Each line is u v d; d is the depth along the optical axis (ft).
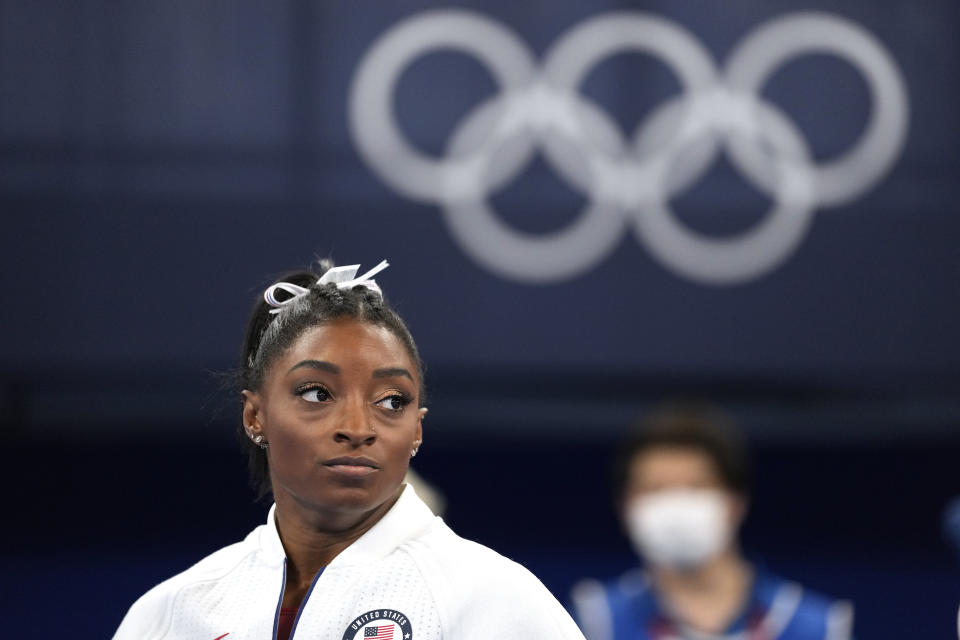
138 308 55.16
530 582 19.34
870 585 65.87
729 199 56.24
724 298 56.03
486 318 55.67
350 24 56.13
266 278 55.01
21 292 55.11
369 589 19.25
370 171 55.72
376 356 19.07
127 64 55.72
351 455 18.72
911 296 56.24
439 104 56.08
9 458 65.57
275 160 55.57
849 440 64.95
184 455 66.33
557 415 64.28
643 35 56.39
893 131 56.54
